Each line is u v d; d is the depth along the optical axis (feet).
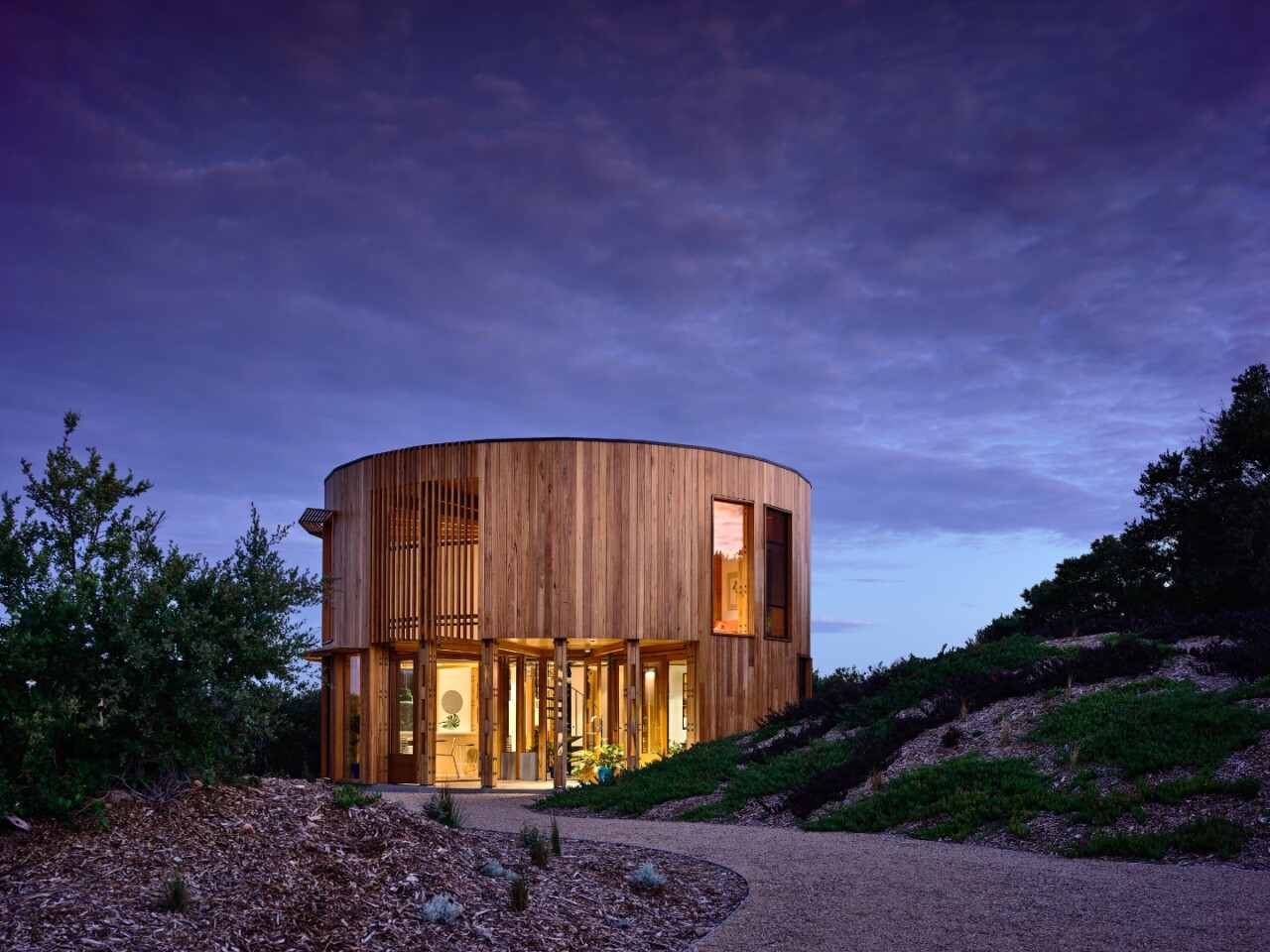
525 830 30.99
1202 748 35.14
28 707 23.88
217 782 26.32
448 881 23.36
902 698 51.78
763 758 49.88
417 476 68.85
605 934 21.91
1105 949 19.90
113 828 23.06
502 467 66.80
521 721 72.38
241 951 18.31
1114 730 38.45
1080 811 33.09
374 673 69.62
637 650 66.23
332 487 77.20
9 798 22.67
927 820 36.40
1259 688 39.09
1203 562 83.66
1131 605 91.04
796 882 27.27
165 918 19.06
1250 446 83.41
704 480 70.03
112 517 28.02
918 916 23.12
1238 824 29.68
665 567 67.56
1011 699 47.01
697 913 24.36
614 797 48.21
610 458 67.31
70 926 18.21
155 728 25.50
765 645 73.15
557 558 65.82
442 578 66.95
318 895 21.13
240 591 27.09
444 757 69.62
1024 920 22.30
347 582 73.41
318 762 82.07
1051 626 62.59
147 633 25.59
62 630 24.64
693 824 40.65
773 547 76.79
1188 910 22.44
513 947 20.27
